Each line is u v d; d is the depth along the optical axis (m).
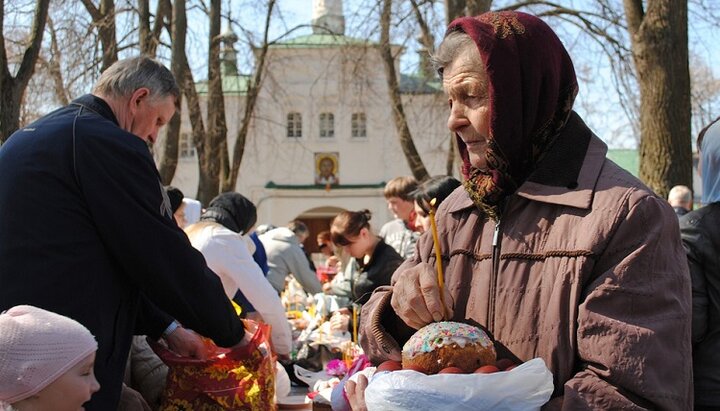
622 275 1.40
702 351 2.37
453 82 1.60
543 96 1.54
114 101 2.59
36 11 8.23
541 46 1.53
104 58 15.49
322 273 8.86
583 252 1.44
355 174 36.00
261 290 3.82
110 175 2.29
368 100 20.73
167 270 2.35
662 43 8.45
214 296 2.48
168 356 2.73
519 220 1.57
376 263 4.24
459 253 1.68
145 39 15.73
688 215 2.44
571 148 1.56
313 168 35.97
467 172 1.70
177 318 2.48
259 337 2.72
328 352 4.05
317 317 4.38
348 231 4.23
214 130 17.78
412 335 1.67
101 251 2.31
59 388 2.02
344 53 18.44
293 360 4.03
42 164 2.27
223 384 2.68
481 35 1.52
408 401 1.37
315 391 3.22
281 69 22.47
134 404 2.62
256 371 2.71
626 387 1.35
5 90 8.02
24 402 2.00
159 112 2.67
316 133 35.78
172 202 4.73
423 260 1.78
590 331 1.39
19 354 1.98
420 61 16.09
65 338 2.05
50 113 2.45
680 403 1.37
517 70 1.51
